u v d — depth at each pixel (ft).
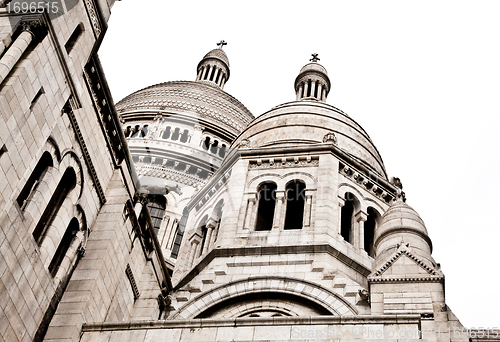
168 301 99.55
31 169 73.31
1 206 67.92
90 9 85.40
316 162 128.36
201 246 128.88
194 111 217.77
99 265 83.05
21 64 71.82
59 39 78.13
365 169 131.64
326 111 148.25
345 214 127.03
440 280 85.10
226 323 73.61
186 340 73.15
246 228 117.39
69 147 81.30
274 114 148.66
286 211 130.21
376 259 95.61
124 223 90.53
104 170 90.27
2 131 68.13
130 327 76.23
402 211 102.32
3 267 68.23
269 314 101.30
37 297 74.13
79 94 82.69
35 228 75.92
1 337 68.18
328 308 98.78
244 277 106.42
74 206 82.53
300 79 178.81
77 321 76.79
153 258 98.73
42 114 74.74
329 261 107.86
